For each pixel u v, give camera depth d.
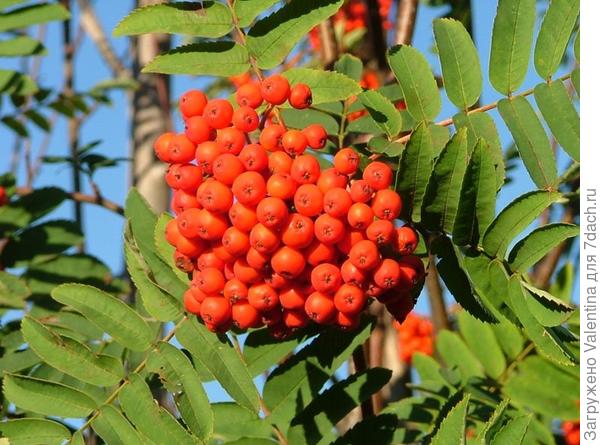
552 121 0.61
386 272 0.58
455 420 0.56
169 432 0.60
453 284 0.60
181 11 0.61
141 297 0.63
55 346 0.61
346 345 0.63
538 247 0.59
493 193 0.59
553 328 0.60
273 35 0.62
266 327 0.64
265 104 0.63
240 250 0.58
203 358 0.61
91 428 0.64
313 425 0.64
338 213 0.58
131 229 0.63
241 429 0.64
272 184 0.58
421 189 0.60
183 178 0.59
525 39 0.61
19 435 0.60
